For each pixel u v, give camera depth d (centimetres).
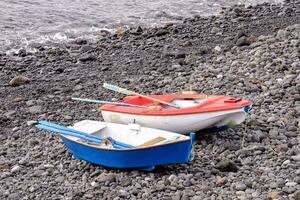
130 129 1146
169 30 2514
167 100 1266
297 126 1246
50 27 2677
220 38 2288
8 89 1692
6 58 2098
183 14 3095
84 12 3028
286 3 3241
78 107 1519
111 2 3328
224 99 1211
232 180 998
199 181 1005
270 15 2772
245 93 1487
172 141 1015
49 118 1424
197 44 2205
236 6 3250
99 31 2631
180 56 1995
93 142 1106
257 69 1659
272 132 1203
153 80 1731
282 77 1562
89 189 996
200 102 1234
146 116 1178
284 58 1717
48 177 1058
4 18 2772
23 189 1013
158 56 2042
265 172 1022
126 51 2164
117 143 1093
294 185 956
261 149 1119
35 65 1989
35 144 1237
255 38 2039
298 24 2253
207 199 930
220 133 1213
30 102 1552
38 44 2355
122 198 958
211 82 1617
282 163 1056
